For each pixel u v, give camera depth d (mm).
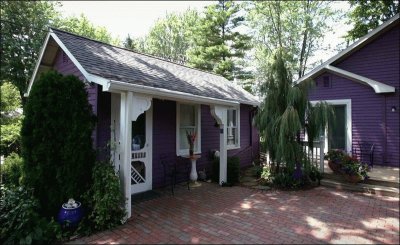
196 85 8031
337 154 7422
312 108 7125
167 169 7402
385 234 4062
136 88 4863
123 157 4797
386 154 8977
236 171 7777
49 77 4672
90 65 5289
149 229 4344
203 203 5758
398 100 8820
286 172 7199
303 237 3980
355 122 9586
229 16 21828
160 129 7273
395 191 6109
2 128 10336
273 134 7156
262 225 4465
